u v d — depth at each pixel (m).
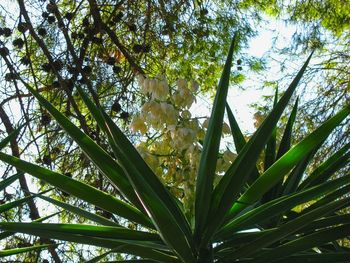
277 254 2.24
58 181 2.31
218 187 2.28
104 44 6.36
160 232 2.14
